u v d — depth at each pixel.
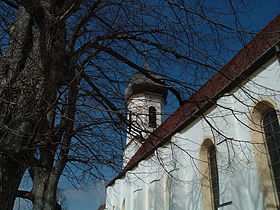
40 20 5.30
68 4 6.03
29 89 4.60
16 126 4.46
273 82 10.30
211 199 13.10
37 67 4.82
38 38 5.08
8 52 5.00
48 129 5.41
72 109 6.32
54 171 7.48
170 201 14.67
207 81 6.66
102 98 7.00
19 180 4.59
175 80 6.75
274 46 10.31
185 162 14.92
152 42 6.72
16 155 4.40
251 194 10.24
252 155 10.56
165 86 6.52
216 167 13.30
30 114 4.59
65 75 6.41
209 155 13.96
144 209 18.67
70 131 6.64
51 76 5.09
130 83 7.16
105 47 6.39
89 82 7.25
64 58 5.54
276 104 9.95
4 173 4.33
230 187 11.14
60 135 6.77
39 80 4.79
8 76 4.75
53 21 5.41
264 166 10.18
